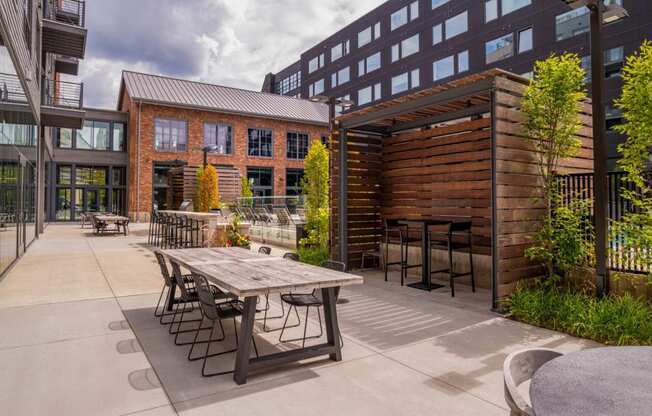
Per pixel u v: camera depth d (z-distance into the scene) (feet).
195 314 17.11
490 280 22.35
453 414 9.11
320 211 32.37
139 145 78.07
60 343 13.44
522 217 18.58
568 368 5.51
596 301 16.07
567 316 15.31
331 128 28.09
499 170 17.72
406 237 24.12
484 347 13.41
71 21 62.59
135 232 57.88
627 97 16.26
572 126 18.69
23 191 33.50
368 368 11.70
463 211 23.91
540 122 18.45
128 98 85.51
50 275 25.36
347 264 27.61
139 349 12.99
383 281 24.58
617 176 17.71
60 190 80.28
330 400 9.77
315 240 32.94
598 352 6.06
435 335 14.64
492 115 17.89
